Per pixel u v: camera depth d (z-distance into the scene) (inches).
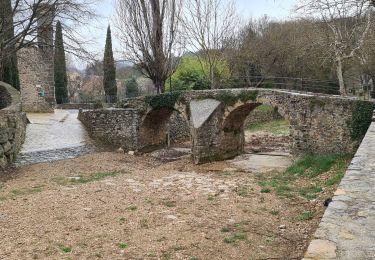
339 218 164.1
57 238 293.9
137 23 962.7
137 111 874.8
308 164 554.9
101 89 2315.5
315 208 364.8
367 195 191.0
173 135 1018.1
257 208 377.7
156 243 283.7
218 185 494.9
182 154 845.2
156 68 973.8
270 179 530.9
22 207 378.3
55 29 797.2
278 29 1387.8
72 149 749.3
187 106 797.9
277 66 1360.7
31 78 1174.3
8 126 605.9
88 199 414.3
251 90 702.5
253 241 286.2
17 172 566.9
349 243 141.3
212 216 351.9
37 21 775.7
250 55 1302.9
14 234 301.7
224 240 288.0
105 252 267.3
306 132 615.5
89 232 308.3
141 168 667.4
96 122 881.5
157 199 418.3
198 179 542.6
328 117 584.1
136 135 871.1
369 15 697.6
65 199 412.2
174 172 619.5
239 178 552.4
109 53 1583.4
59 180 521.0
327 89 1212.5
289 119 641.6
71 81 2447.1
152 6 952.9
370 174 227.6
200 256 259.6
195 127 714.8
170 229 315.6
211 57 1200.2
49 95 1224.8
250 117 1224.8
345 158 533.0
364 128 543.5
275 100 665.0
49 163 644.7
